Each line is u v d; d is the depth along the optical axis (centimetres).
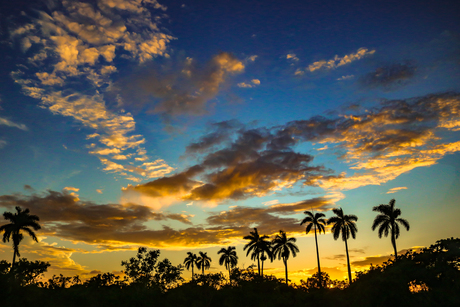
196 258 8488
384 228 4959
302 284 5444
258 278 4500
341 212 5650
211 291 3981
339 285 5188
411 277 3072
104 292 3731
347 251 5428
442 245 3152
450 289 2747
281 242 6212
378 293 3106
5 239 4588
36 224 4847
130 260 4472
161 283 4253
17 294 3059
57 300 3155
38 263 4156
